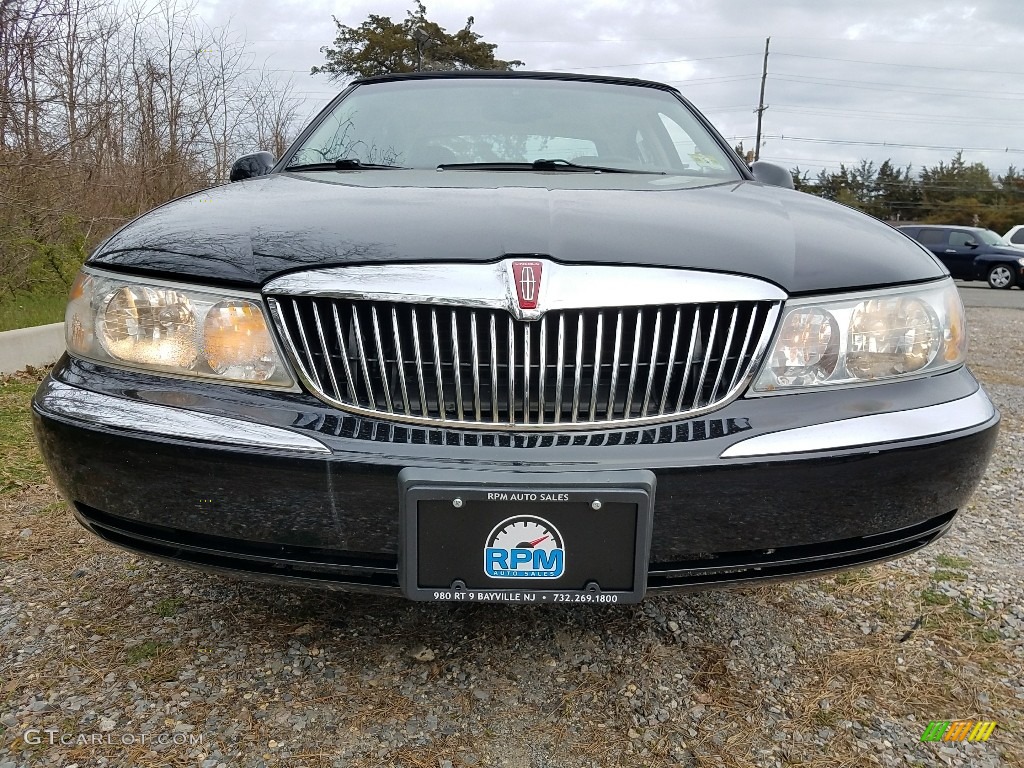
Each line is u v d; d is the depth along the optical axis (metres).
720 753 1.50
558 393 1.42
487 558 1.39
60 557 2.26
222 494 1.44
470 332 1.42
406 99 2.74
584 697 1.66
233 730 1.53
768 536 1.46
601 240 1.50
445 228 1.53
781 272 1.51
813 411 1.48
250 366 1.48
